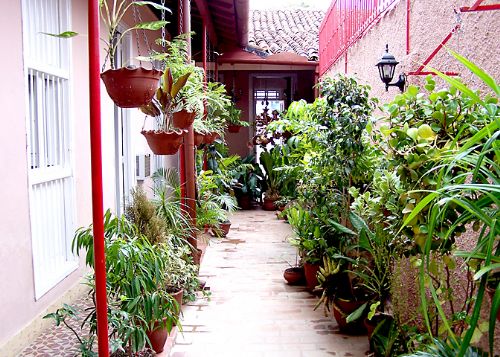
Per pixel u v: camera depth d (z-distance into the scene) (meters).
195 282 3.92
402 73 3.54
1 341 2.75
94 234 1.97
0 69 2.79
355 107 3.51
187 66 4.02
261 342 3.26
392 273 2.94
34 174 3.26
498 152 1.34
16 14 2.96
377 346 2.88
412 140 2.01
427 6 3.21
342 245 3.74
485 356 1.71
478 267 1.57
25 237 3.06
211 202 5.61
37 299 3.20
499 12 2.23
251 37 10.27
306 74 10.20
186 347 3.17
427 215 1.79
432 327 2.51
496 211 1.35
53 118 3.66
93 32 1.88
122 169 5.38
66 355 2.87
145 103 2.28
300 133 6.29
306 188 4.37
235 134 10.30
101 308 2.00
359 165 3.67
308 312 3.83
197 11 6.50
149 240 2.94
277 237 6.71
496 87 1.30
